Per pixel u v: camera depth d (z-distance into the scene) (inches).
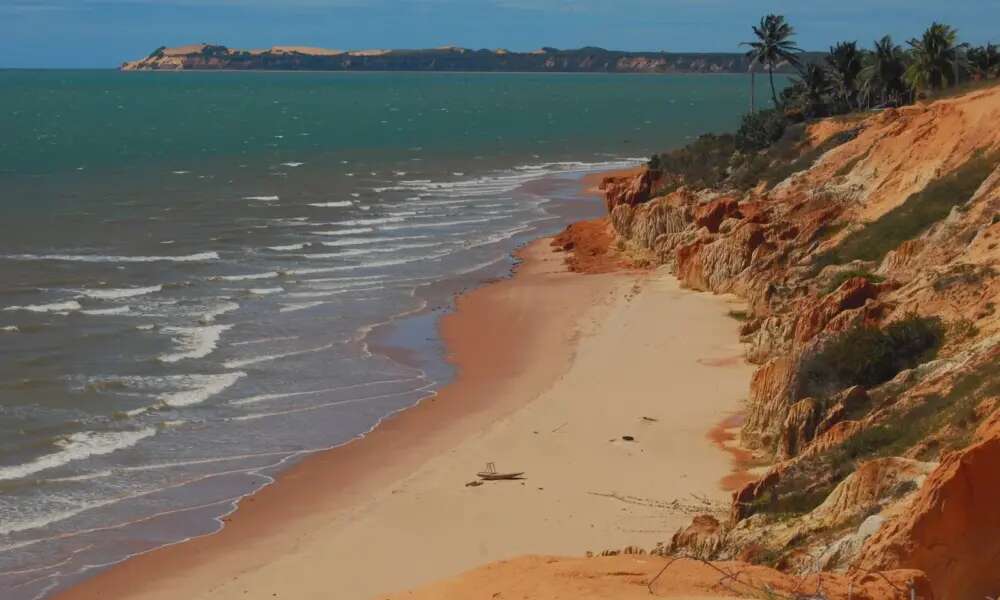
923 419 1066.7
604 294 2389.3
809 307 1668.3
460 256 2938.0
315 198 4109.3
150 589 1162.0
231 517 1339.8
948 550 670.5
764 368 1441.9
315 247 3075.8
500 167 5275.6
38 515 1339.8
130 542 1274.6
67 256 2903.5
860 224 2070.6
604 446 1476.4
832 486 1017.5
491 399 1749.5
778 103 3818.9
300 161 5551.2
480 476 1408.7
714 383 1699.1
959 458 682.8
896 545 672.4
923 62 3307.1
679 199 2719.0
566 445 1497.3
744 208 2471.7
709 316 2078.0
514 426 1589.6
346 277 2687.0
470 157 5792.3
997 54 3452.3
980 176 1894.7
